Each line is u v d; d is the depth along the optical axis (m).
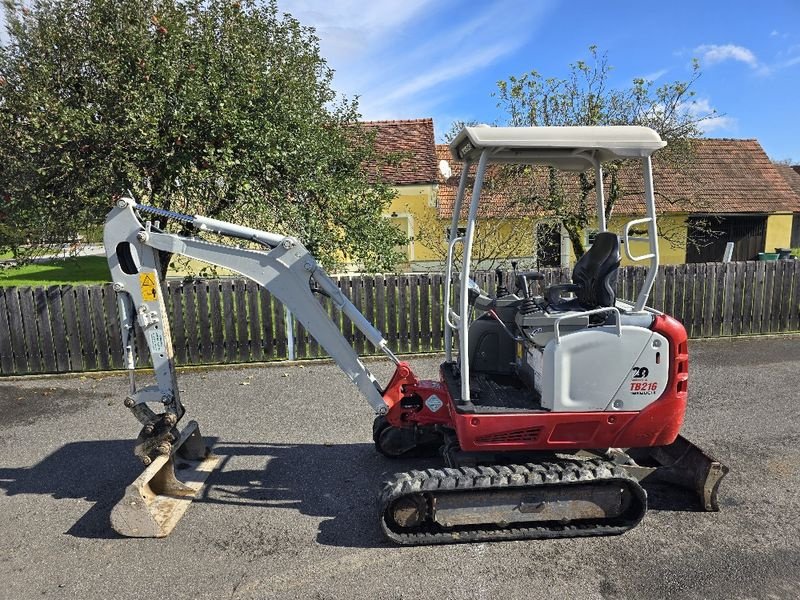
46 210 7.11
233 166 7.13
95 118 6.93
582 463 3.60
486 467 3.56
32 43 7.36
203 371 7.46
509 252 10.10
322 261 7.81
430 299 8.00
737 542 3.52
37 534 3.72
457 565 3.32
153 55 6.94
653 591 3.07
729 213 15.96
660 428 3.59
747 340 8.53
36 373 7.34
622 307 3.81
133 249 3.93
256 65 7.54
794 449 4.84
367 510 3.98
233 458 4.84
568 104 10.84
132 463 4.80
